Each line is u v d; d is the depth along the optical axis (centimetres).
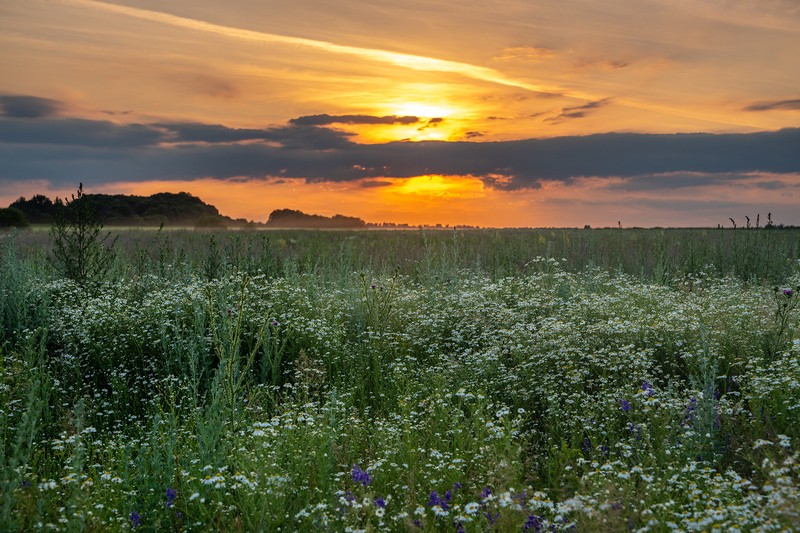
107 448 627
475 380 807
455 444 632
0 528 423
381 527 473
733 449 581
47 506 486
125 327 1031
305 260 1883
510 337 938
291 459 577
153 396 825
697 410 599
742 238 1917
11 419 717
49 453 646
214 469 532
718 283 1520
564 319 1019
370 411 813
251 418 717
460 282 1430
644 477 485
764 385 643
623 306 1097
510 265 1759
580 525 435
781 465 489
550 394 725
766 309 987
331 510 491
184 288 1192
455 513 480
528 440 643
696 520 418
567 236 2631
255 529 461
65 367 920
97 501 503
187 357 914
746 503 444
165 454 589
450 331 1073
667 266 1748
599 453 589
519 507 438
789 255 1956
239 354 982
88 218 1419
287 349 972
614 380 766
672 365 807
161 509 499
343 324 1087
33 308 1167
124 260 1728
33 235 2683
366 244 2595
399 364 889
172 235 2908
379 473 564
